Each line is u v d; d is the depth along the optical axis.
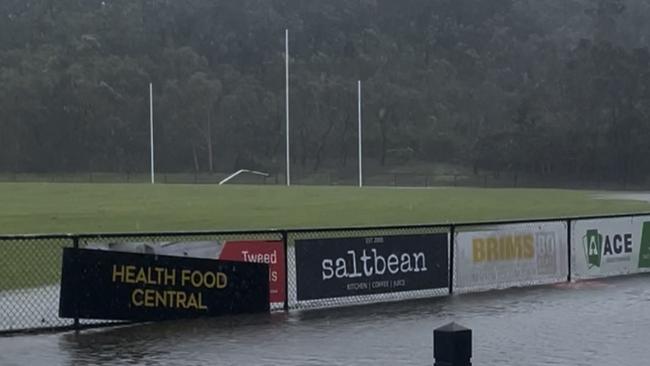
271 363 11.14
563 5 140.62
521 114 110.25
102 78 117.25
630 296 17.03
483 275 17.83
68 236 13.74
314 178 106.44
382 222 31.84
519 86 122.94
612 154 103.94
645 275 20.34
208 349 11.99
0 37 127.69
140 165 114.75
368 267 16.28
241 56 128.75
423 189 67.62
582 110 108.50
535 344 12.30
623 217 20.50
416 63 126.44
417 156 115.62
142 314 14.00
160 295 14.16
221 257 14.66
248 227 29.81
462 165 112.62
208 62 126.81
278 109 116.75
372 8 138.00
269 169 113.75
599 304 16.03
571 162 104.75
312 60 124.25
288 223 31.42
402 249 16.69
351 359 11.35
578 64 112.00
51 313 14.39
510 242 18.31
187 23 131.38
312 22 133.50
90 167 113.81
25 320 13.89
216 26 131.12
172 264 14.25
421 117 117.81
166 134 115.69
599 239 20.02
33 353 11.73
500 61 129.00
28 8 136.75
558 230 19.17
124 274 13.88
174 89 116.62
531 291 17.66
